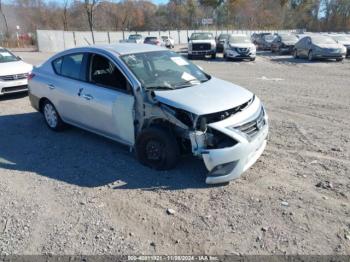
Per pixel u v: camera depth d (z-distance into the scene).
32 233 3.53
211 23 77.94
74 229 3.58
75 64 5.86
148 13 84.19
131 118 4.87
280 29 76.50
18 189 4.46
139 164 5.07
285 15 82.62
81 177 4.74
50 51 36.91
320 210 3.81
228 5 85.44
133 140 5.02
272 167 4.88
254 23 81.88
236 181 4.50
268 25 81.31
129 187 4.43
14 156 5.55
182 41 60.72
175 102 4.38
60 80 6.05
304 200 4.02
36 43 39.69
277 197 4.10
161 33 57.25
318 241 3.32
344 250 3.19
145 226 3.62
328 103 8.74
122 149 5.66
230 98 4.54
